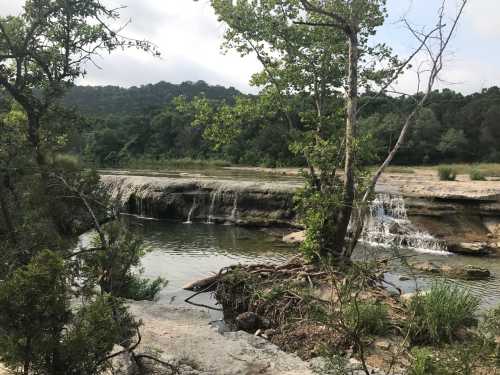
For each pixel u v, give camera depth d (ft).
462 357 17.33
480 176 98.63
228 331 29.91
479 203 66.08
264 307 33.55
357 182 39.73
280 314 31.63
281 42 44.45
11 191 17.79
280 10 43.04
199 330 26.89
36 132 19.56
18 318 11.89
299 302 31.30
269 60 44.62
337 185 40.93
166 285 42.55
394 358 20.89
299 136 44.62
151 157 253.03
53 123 20.17
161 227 77.30
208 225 79.92
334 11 41.93
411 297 29.45
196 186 85.61
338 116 42.14
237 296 36.86
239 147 211.41
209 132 46.91
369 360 23.72
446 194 68.28
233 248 60.03
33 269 12.09
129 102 405.80
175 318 29.19
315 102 46.37
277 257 54.80
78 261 16.57
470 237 63.00
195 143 260.62
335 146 39.96
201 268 49.39
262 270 38.55
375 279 32.68
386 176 108.68
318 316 21.03
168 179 91.35
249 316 32.40
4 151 18.48
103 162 228.84
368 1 41.45
